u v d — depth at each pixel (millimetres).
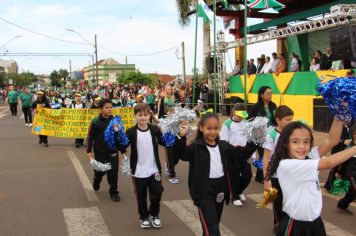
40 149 12906
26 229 5730
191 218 6176
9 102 26594
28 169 9789
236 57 24938
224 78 22531
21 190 7832
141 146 5711
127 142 6367
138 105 5793
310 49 21406
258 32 25422
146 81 70062
